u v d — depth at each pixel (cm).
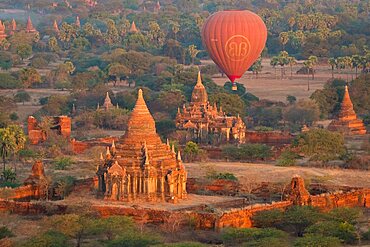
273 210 16012
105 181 17412
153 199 17262
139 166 17325
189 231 15412
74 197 17700
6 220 15900
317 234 14838
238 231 14788
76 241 14888
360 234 15212
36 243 14162
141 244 14200
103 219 15375
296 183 16900
